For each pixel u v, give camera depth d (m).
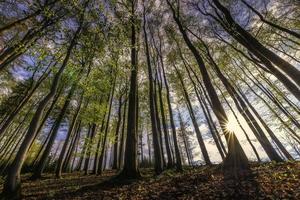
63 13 8.60
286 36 14.79
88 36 9.59
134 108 12.02
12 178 8.46
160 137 15.95
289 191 5.12
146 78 22.20
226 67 20.17
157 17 19.41
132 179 10.03
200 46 17.97
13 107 21.11
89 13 8.97
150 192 7.08
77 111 18.73
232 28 10.16
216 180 7.32
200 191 6.27
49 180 14.04
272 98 17.31
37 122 9.68
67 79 14.60
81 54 9.88
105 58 11.09
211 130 19.09
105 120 20.19
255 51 9.71
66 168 21.89
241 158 8.24
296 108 16.97
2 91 20.39
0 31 6.94
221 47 18.34
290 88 9.00
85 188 9.34
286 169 7.62
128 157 10.79
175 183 7.89
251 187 5.91
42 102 10.03
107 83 13.79
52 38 8.54
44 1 7.89
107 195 7.47
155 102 16.83
